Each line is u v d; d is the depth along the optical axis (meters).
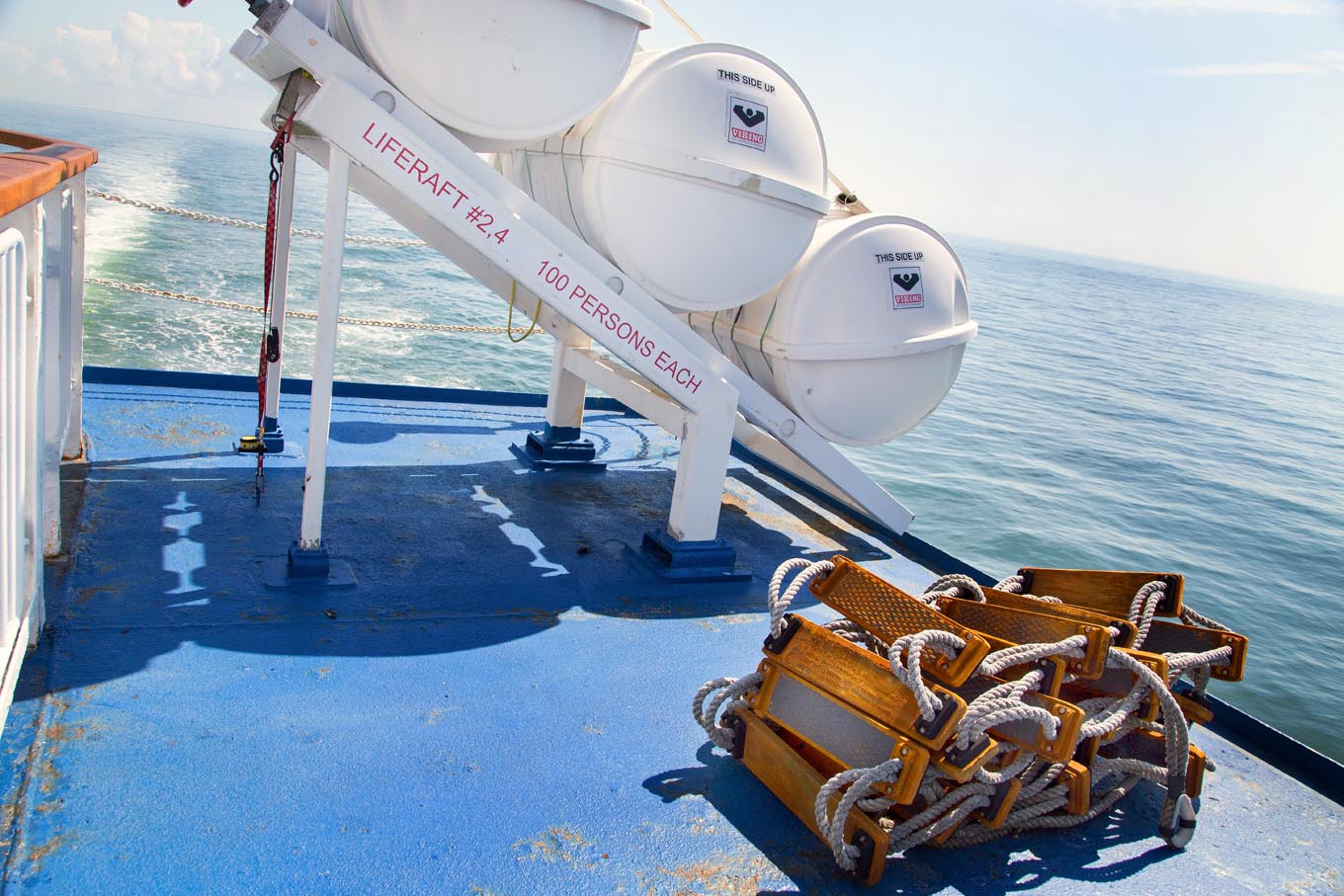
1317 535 12.63
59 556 3.36
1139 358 29.92
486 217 3.34
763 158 3.91
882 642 2.56
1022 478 13.58
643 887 2.18
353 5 3.11
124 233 24.75
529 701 2.92
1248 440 18.48
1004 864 2.47
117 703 2.57
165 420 5.03
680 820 2.45
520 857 2.22
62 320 3.45
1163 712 2.58
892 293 4.39
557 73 3.41
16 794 2.16
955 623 2.41
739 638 3.56
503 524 4.34
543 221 3.55
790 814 2.54
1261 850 2.70
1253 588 10.52
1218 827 2.79
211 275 20.66
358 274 23.16
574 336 5.08
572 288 3.55
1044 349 28.55
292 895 1.99
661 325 3.91
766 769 2.60
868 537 5.04
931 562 4.79
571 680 3.09
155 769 2.33
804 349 4.27
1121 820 2.76
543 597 3.66
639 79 3.74
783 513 5.25
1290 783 3.11
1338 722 7.71
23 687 2.58
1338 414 23.47
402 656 3.07
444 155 3.32
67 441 4.27
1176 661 2.74
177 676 2.75
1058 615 2.67
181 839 2.11
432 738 2.65
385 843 2.20
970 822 2.57
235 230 27.59
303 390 5.93
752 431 5.01
